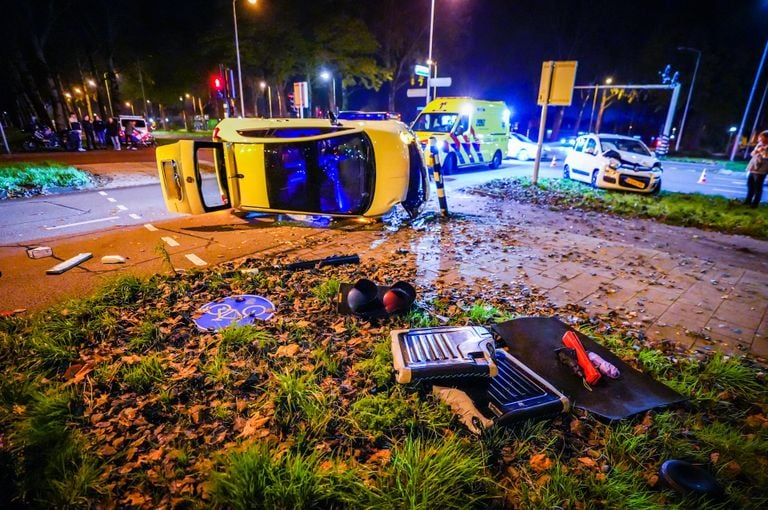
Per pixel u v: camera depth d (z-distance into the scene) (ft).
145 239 20.76
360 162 24.16
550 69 37.68
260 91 132.87
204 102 201.87
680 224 27.48
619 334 12.44
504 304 14.25
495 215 28.19
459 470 7.23
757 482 7.55
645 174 37.27
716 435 8.39
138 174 42.91
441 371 9.04
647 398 9.46
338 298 13.14
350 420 8.41
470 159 51.08
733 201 35.29
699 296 15.51
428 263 18.11
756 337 12.66
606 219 28.37
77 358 10.37
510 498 7.06
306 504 6.63
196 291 14.39
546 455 7.90
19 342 10.73
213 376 9.68
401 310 12.82
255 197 24.03
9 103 119.75
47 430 7.84
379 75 118.62
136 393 9.22
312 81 125.80
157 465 7.38
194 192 22.77
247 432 8.11
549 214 29.22
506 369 9.87
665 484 7.34
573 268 18.07
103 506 6.65
